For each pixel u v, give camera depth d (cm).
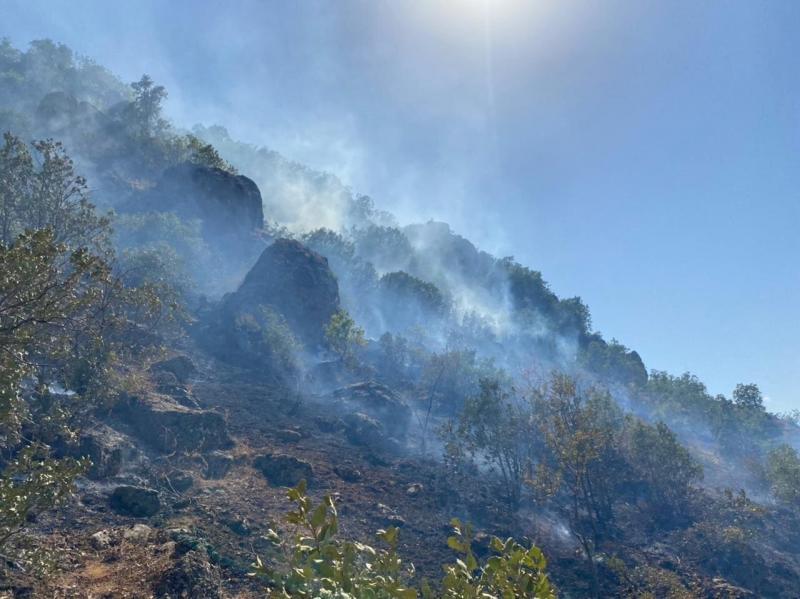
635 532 2394
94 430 1627
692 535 2380
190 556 1088
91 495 1369
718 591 1959
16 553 890
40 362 1541
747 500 2611
